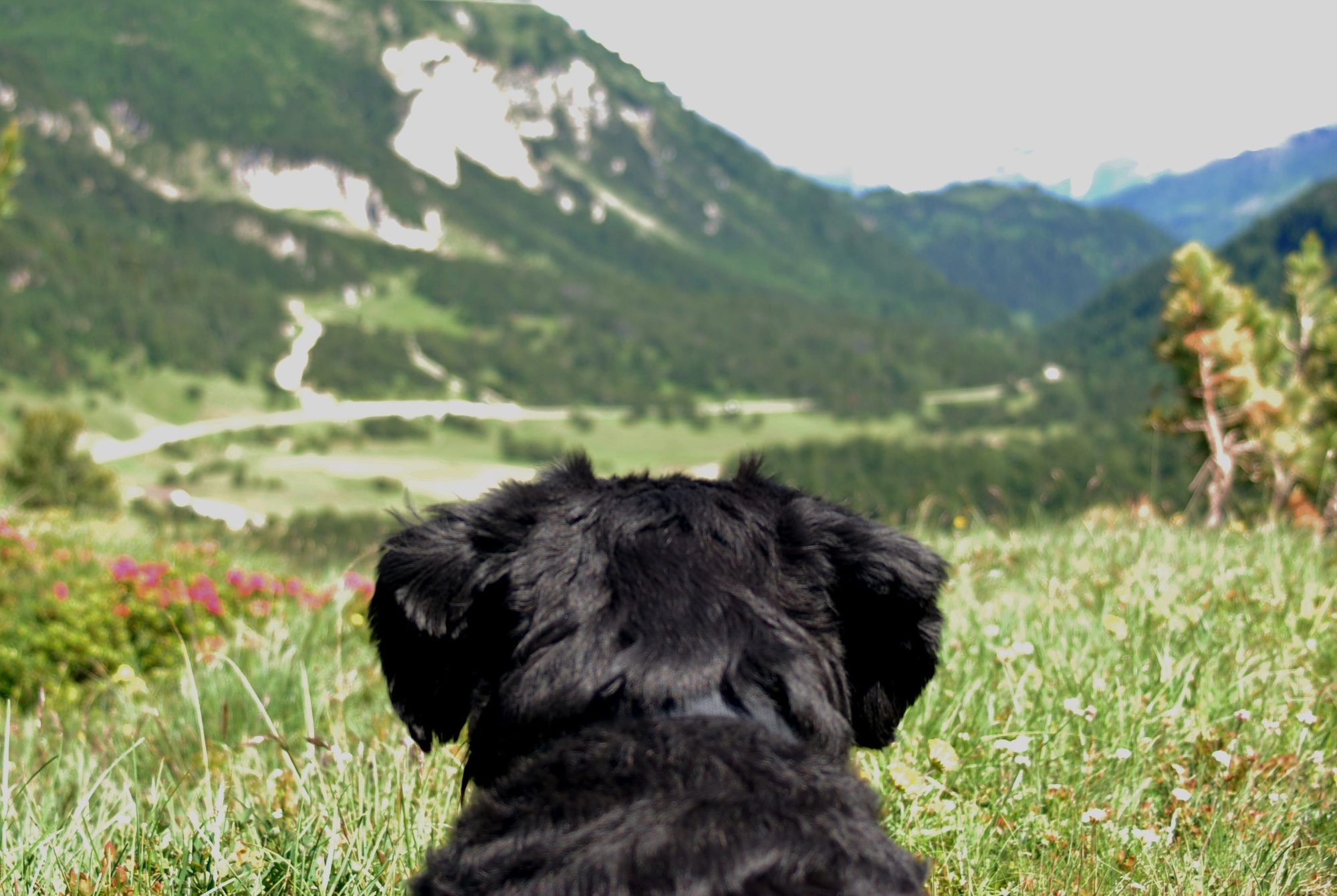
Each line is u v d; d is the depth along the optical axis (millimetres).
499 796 1430
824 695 1519
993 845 2844
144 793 3549
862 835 1353
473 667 1638
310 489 149750
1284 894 2582
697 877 1266
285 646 5703
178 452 163750
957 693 3627
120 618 6957
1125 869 2660
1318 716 3623
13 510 11648
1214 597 4816
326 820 2758
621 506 1646
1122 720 3404
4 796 2852
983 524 7551
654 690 1446
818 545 1654
